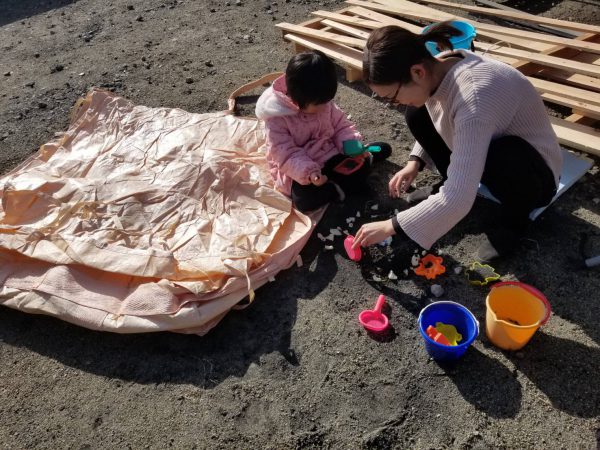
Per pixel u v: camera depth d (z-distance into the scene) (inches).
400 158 116.3
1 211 107.3
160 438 73.5
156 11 199.9
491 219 98.3
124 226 100.2
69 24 200.2
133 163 116.8
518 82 71.2
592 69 109.2
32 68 172.2
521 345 76.1
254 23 179.9
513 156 77.2
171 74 157.3
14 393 81.6
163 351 84.4
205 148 119.4
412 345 80.4
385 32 67.6
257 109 102.8
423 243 72.2
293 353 81.7
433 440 69.4
